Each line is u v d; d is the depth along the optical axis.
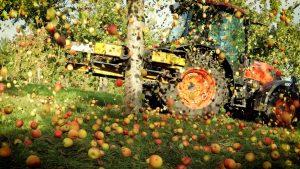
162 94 6.83
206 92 7.30
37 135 3.60
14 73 15.41
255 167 3.87
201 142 4.87
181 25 7.92
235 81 7.67
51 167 3.03
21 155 3.10
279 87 7.99
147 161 3.42
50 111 5.69
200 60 7.18
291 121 7.85
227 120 7.57
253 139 5.04
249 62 7.97
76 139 3.89
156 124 5.42
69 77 18.03
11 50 15.87
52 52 14.31
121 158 3.65
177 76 6.83
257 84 8.16
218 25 7.48
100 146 3.77
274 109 7.62
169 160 3.83
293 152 4.64
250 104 8.16
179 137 4.92
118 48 6.36
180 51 7.11
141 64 6.24
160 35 6.05
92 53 6.43
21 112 5.40
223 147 4.70
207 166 3.73
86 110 6.82
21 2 8.55
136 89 6.19
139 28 6.05
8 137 3.60
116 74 6.95
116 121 5.52
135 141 4.42
